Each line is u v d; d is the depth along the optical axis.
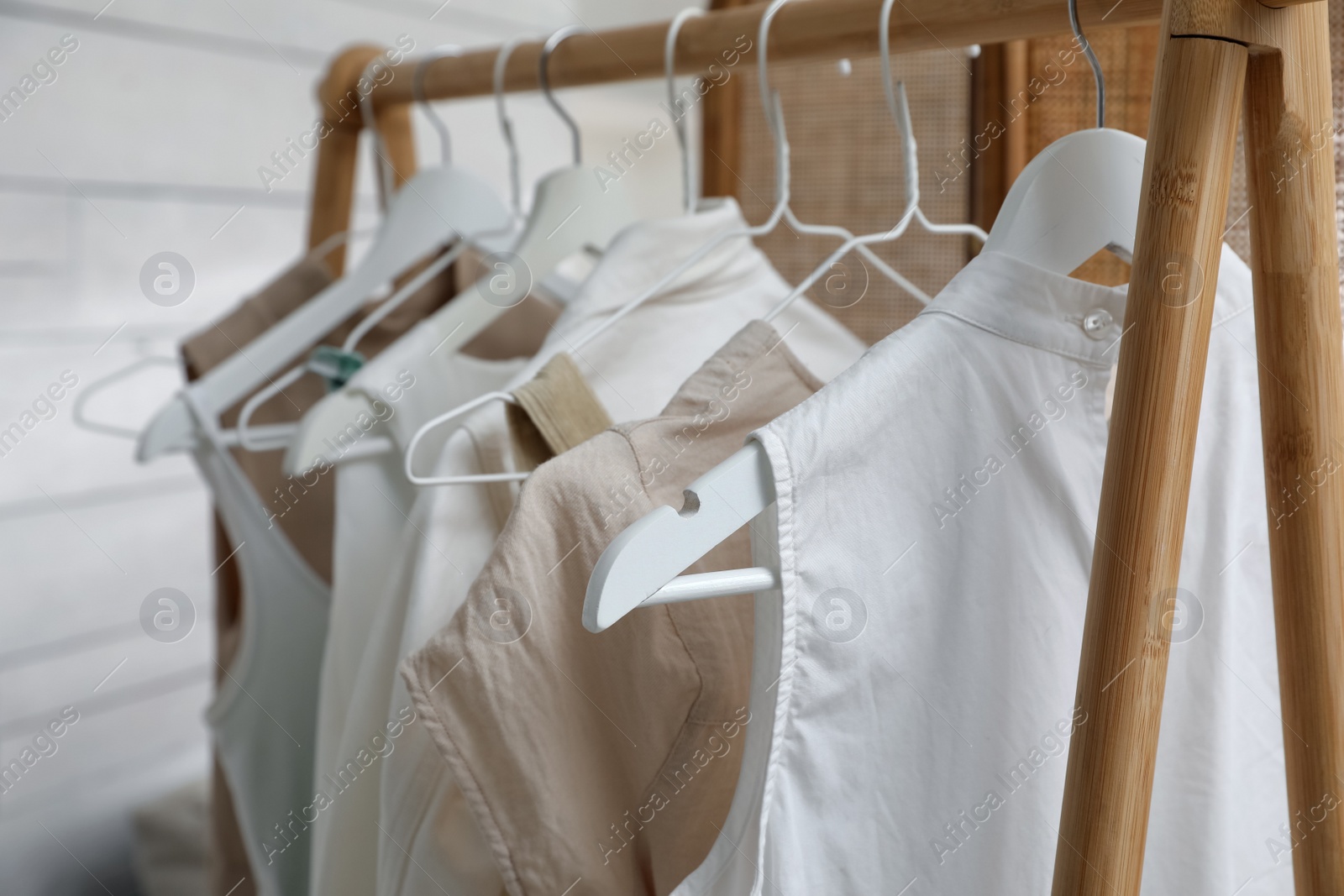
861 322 1.56
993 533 0.58
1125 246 0.59
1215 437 0.63
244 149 1.58
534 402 0.70
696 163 2.22
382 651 0.78
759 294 0.88
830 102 1.57
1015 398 0.58
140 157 1.46
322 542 1.13
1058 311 0.58
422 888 0.68
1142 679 0.51
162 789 1.59
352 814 0.80
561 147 1.98
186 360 1.05
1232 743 0.65
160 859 1.49
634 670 0.64
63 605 1.47
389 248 1.04
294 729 1.01
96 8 1.39
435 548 0.72
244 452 1.09
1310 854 0.57
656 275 0.82
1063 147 0.59
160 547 1.58
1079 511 0.60
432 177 1.05
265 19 1.57
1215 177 0.49
